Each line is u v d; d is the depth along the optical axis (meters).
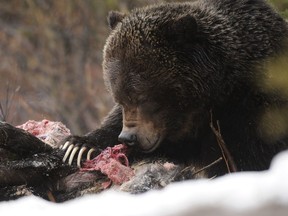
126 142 10.10
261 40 10.89
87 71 25.27
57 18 27.39
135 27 10.59
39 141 8.34
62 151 8.71
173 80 10.32
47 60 25.98
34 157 8.21
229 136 10.58
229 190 2.73
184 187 2.95
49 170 8.28
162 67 10.30
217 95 10.66
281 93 10.49
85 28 26.81
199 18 11.02
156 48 10.37
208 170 10.67
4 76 25.12
